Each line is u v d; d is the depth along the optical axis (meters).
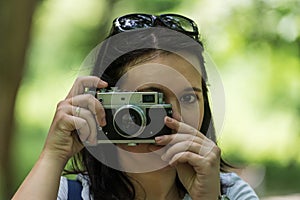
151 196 1.77
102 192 1.78
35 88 9.48
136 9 7.70
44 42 9.08
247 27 7.27
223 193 1.85
